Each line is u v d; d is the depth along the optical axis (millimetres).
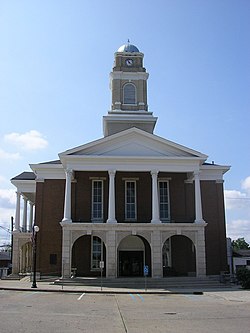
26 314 16438
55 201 41594
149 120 48125
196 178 39281
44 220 41156
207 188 43125
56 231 41000
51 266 40156
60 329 12875
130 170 38906
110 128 47906
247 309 18875
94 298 24844
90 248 40406
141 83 49906
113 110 48688
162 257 39125
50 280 38281
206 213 42531
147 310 18516
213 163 45062
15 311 17422
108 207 40156
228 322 14680
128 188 42219
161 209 41938
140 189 41938
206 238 41875
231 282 36719
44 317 15625
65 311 17781
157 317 16047
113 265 36438
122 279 35094
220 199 42938
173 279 35219
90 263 40156
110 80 51125
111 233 37031
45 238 40750
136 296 26562
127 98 49719
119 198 41656
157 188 41031
